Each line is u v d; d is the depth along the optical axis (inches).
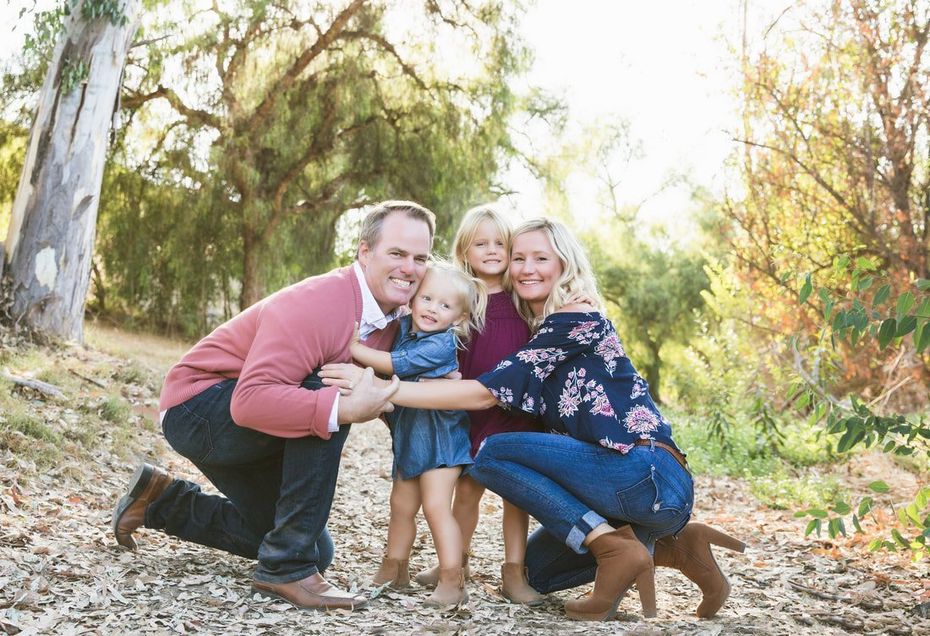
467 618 116.7
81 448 211.3
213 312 704.4
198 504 131.6
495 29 652.7
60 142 362.6
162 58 611.8
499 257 139.1
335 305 118.4
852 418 141.2
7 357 299.6
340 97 648.4
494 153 689.0
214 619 107.5
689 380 544.1
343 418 112.9
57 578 116.6
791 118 381.7
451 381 122.1
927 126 358.0
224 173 634.8
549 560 131.3
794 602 141.6
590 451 121.9
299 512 116.2
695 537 126.6
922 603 137.1
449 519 125.8
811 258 365.7
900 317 129.1
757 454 316.8
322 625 108.7
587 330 124.2
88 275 375.6
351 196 687.1
